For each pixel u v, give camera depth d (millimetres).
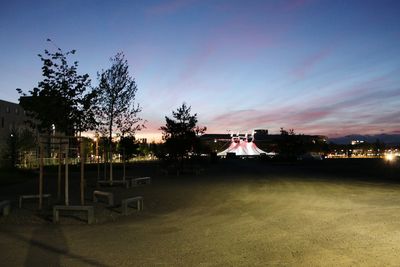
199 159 61156
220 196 17266
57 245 8531
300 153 78750
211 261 7266
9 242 8812
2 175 29172
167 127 35812
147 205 14672
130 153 38406
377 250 7941
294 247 8227
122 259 7430
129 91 24453
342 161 68000
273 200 15648
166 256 7621
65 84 15859
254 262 7188
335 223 10773
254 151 129875
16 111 54844
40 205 13492
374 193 17859
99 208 13773
